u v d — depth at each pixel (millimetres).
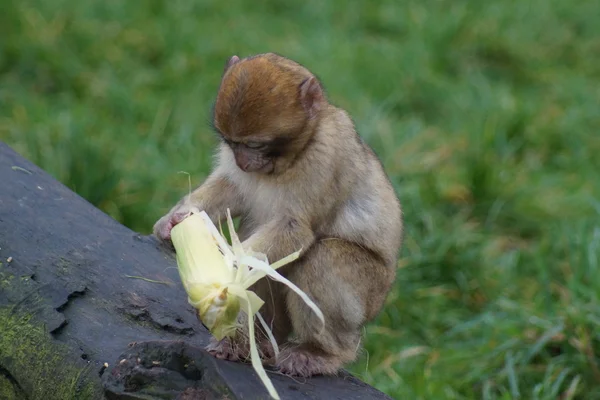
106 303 7430
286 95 7535
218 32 16812
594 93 16625
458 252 12375
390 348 11125
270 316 7957
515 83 17125
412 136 14617
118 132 14117
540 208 13555
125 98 14781
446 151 14383
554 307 10969
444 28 17500
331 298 7688
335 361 7547
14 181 8516
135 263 7930
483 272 12188
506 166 14172
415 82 16250
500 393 10352
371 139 14234
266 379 6031
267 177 7898
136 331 7215
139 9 17188
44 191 8523
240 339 7055
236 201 8305
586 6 19438
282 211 7891
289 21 18047
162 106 14641
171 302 7578
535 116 15562
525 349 10562
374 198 8172
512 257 12398
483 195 13469
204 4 17797
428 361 10797
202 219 6770
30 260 7668
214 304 6355
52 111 14453
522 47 17672
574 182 14250
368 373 10391
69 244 7938
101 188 12203
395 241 8367
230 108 7461
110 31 16484
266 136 7508
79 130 13242
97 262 7820
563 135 15281
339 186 7992
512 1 18891
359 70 16375
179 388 6234
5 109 14453
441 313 11727
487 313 11094
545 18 18734
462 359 10727
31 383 6840
